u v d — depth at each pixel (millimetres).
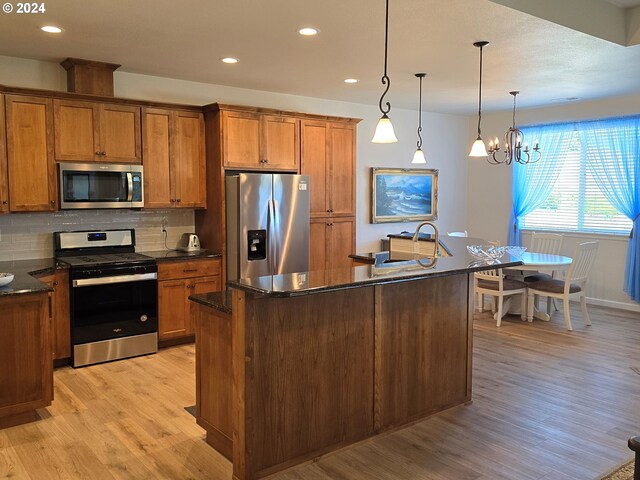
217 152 5188
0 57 4426
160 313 4879
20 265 4359
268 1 3107
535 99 6613
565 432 3283
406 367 3369
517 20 3455
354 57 4426
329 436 3021
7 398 3266
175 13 3332
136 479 2729
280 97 6156
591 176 6848
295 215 5469
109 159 4730
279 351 2777
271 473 2797
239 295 2631
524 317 6098
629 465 2869
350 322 3070
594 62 4605
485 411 3611
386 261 4105
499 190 7938
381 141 3498
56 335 4367
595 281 6918
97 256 4902
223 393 2941
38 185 4387
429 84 5613
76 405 3662
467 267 3246
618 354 4848
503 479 2738
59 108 4457
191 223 5641
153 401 3734
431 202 7887
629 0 3859
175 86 5352
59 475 2758
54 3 3162
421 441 3182
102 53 4332
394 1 3100
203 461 2912
